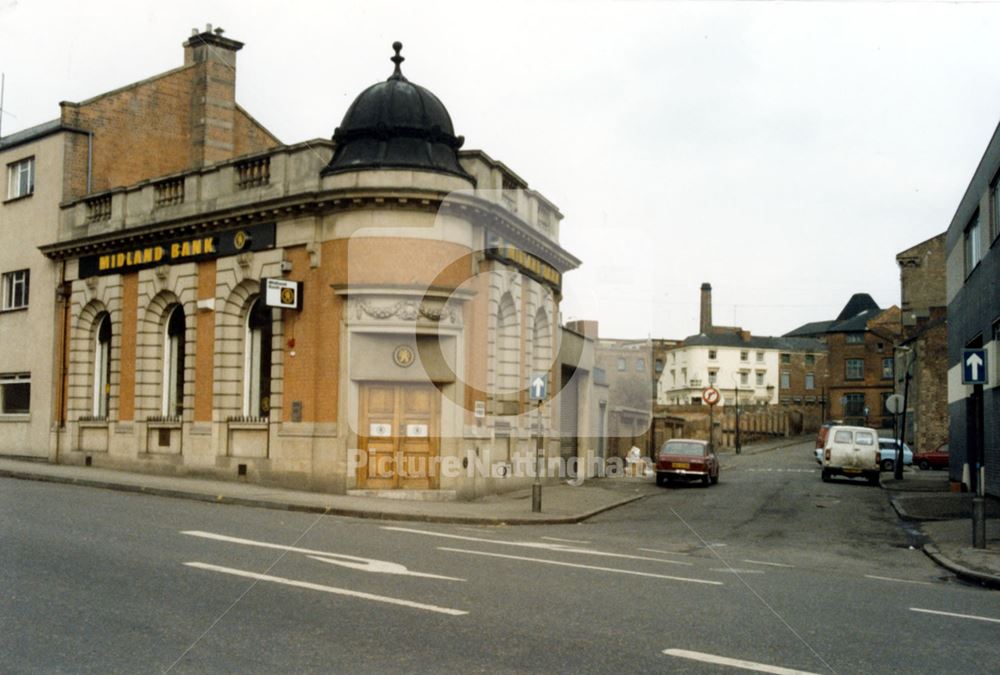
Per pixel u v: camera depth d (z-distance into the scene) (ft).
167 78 96.58
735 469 130.52
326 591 28.27
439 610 26.07
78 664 20.22
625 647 22.65
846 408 302.45
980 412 47.62
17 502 50.85
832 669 21.39
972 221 88.12
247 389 73.67
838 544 50.55
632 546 46.09
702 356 307.99
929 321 165.48
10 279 96.58
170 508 51.60
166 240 78.79
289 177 69.51
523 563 36.45
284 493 63.72
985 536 49.80
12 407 94.99
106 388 86.28
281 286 67.15
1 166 98.02
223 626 23.58
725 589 32.14
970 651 23.72
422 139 67.00
